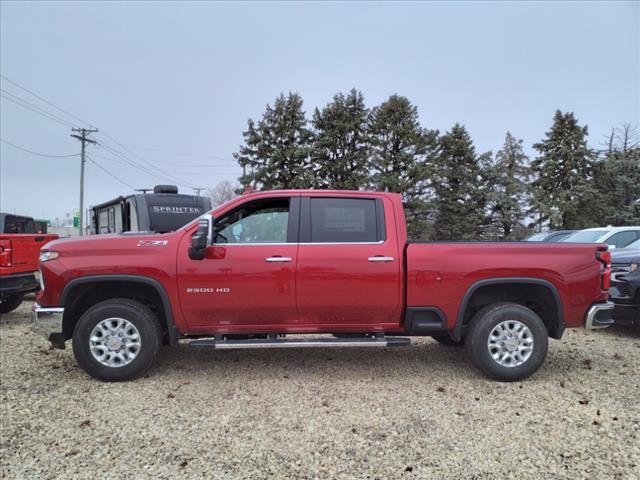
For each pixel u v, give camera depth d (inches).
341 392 166.6
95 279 170.4
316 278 172.2
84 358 172.2
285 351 222.4
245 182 1091.9
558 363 203.0
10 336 251.4
